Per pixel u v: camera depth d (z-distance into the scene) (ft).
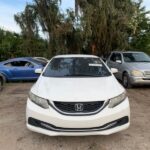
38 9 62.44
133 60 38.65
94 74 19.43
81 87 16.17
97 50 59.62
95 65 20.57
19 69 44.01
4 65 44.37
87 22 54.44
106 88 16.11
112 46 59.88
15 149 15.28
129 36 69.05
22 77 44.09
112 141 16.25
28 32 64.54
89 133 14.71
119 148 15.23
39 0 61.82
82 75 19.24
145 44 79.46
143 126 18.99
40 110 15.14
